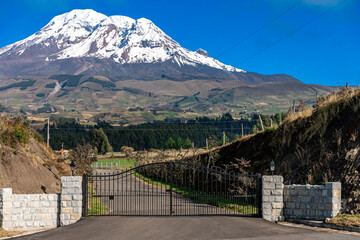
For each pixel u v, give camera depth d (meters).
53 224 16.72
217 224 15.30
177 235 13.23
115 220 16.56
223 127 167.12
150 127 139.62
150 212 19.86
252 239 12.46
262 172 22.95
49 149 30.06
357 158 17.23
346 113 20.11
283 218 16.69
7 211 15.39
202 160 31.92
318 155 19.52
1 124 21.58
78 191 16.89
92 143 103.50
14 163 19.47
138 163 47.59
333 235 12.99
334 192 15.38
